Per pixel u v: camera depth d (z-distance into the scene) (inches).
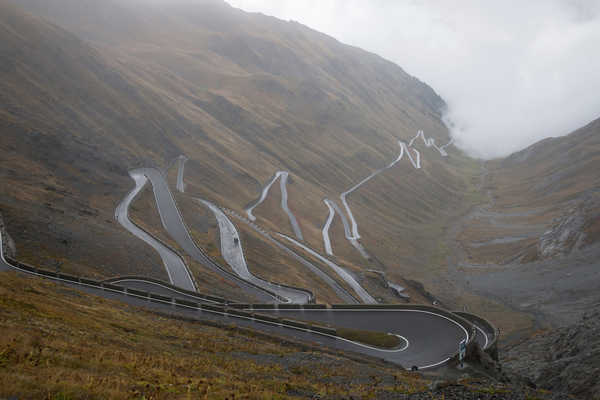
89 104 6510.8
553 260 5748.0
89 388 566.3
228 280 3277.6
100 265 2728.8
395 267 6565.0
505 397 876.0
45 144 4426.7
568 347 2293.3
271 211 6889.8
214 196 6038.4
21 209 2908.5
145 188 4992.6
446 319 2009.1
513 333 3668.8
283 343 1579.7
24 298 1130.0
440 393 909.2
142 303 1932.8
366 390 960.9
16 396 489.1
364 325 1958.7
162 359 906.7
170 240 3907.5
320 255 5270.7
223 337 1460.4
